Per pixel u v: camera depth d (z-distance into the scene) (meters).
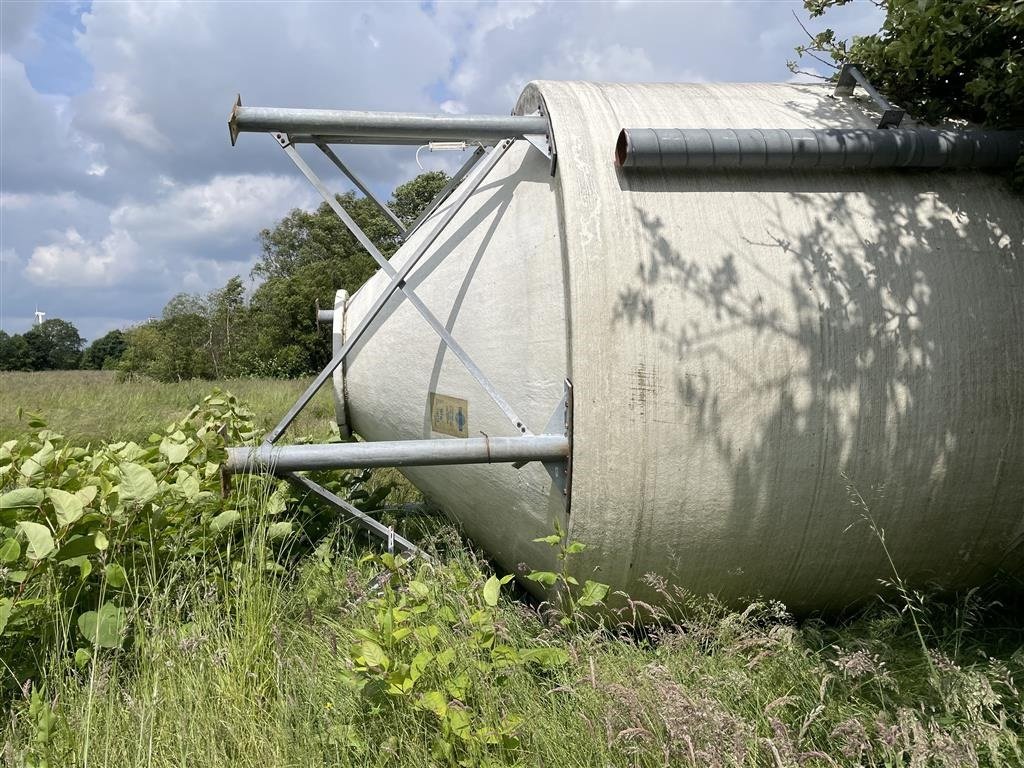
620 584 3.20
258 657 2.87
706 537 3.10
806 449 3.03
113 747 2.39
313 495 4.33
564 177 3.10
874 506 3.11
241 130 3.51
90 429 9.62
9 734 2.54
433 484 4.14
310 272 37.47
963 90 3.42
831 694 2.60
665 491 3.01
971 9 3.09
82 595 3.19
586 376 2.96
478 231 3.74
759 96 3.68
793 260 3.09
